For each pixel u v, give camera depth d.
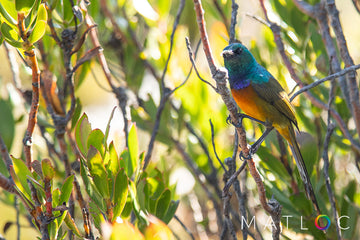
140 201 7.44
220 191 9.97
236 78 9.75
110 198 6.68
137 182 7.86
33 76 6.48
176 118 11.07
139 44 11.30
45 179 5.95
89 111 12.68
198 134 10.80
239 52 9.58
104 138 6.91
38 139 9.80
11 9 6.29
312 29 9.77
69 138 8.69
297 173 9.06
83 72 9.34
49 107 7.53
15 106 9.09
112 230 5.70
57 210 6.11
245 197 9.01
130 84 11.25
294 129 10.25
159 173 8.14
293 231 8.93
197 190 11.14
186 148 11.09
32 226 8.83
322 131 9.83
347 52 7.90
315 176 9.35
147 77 11.87
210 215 10.68
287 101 9.66
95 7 9.62
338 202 9.42
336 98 9.72
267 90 9.57
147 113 10.66
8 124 8.41
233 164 7.76
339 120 8.53
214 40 10.67
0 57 11.43
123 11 11.37
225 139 10.98
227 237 9.62
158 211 7.86
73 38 7.51
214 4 10.60
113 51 11.33
